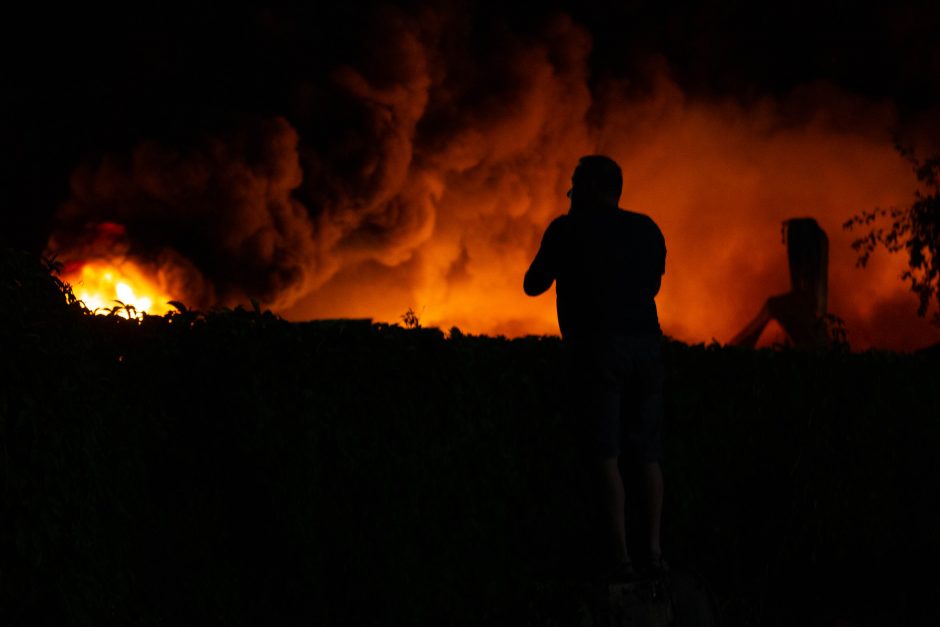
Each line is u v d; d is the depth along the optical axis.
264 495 3.53
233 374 3.50
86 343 3.02
